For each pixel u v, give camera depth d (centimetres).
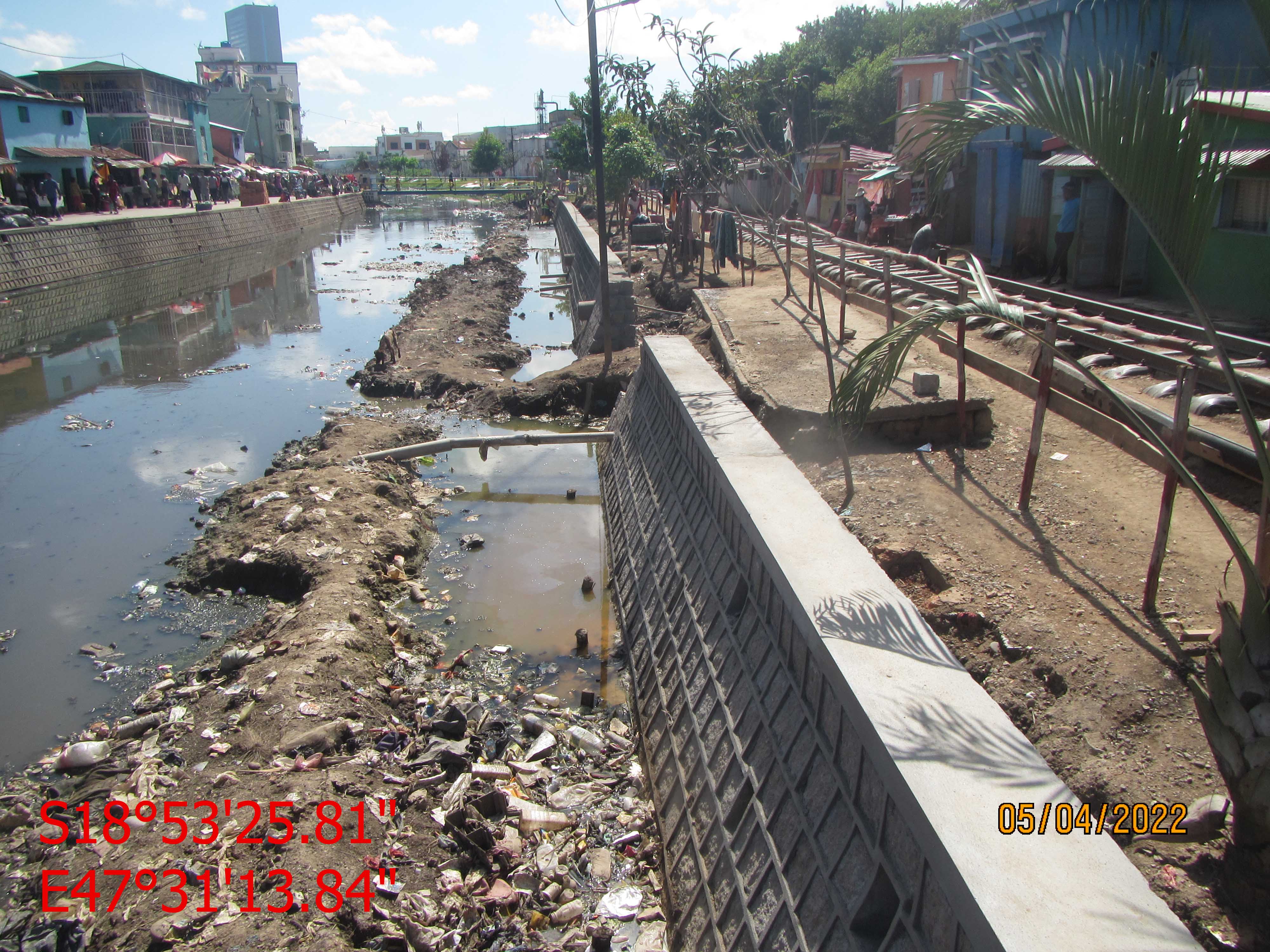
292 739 647
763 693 559
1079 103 370
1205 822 399
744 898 474
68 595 970
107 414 1680
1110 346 1006
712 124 1380
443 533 1145
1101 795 438
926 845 336
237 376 1966
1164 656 514
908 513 752
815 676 487
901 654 448
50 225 3209
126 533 1131
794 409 982
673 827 598
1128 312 1145
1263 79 1243
